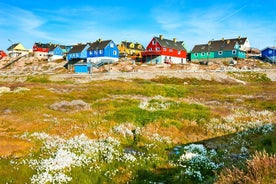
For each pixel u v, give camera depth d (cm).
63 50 17062
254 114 3066
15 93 4456
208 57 12125
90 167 1496
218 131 2400
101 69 9869
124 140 2175
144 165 1566
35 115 2962
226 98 4503
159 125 2508
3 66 14925
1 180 1314
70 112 3225
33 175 1358
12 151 1784
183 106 3428
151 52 10794
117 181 1369
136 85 6012
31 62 14800
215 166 1494
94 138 2209
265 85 6519
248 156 1656
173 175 1421
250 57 12081
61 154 1611
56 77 7669
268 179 857
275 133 2042
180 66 9619
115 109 3212
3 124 2580
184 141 2172
